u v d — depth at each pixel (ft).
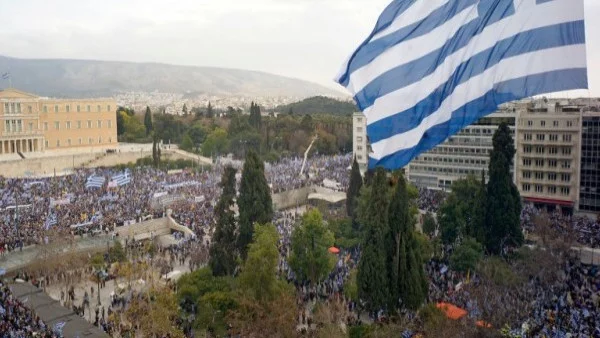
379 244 216.74
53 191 422.41
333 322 198.70
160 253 314.55
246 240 267.80
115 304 235.20
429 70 74.79
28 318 201.16
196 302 225.15
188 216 377.50
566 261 283.18
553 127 426.51
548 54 68.74
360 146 633.61
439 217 323.37
